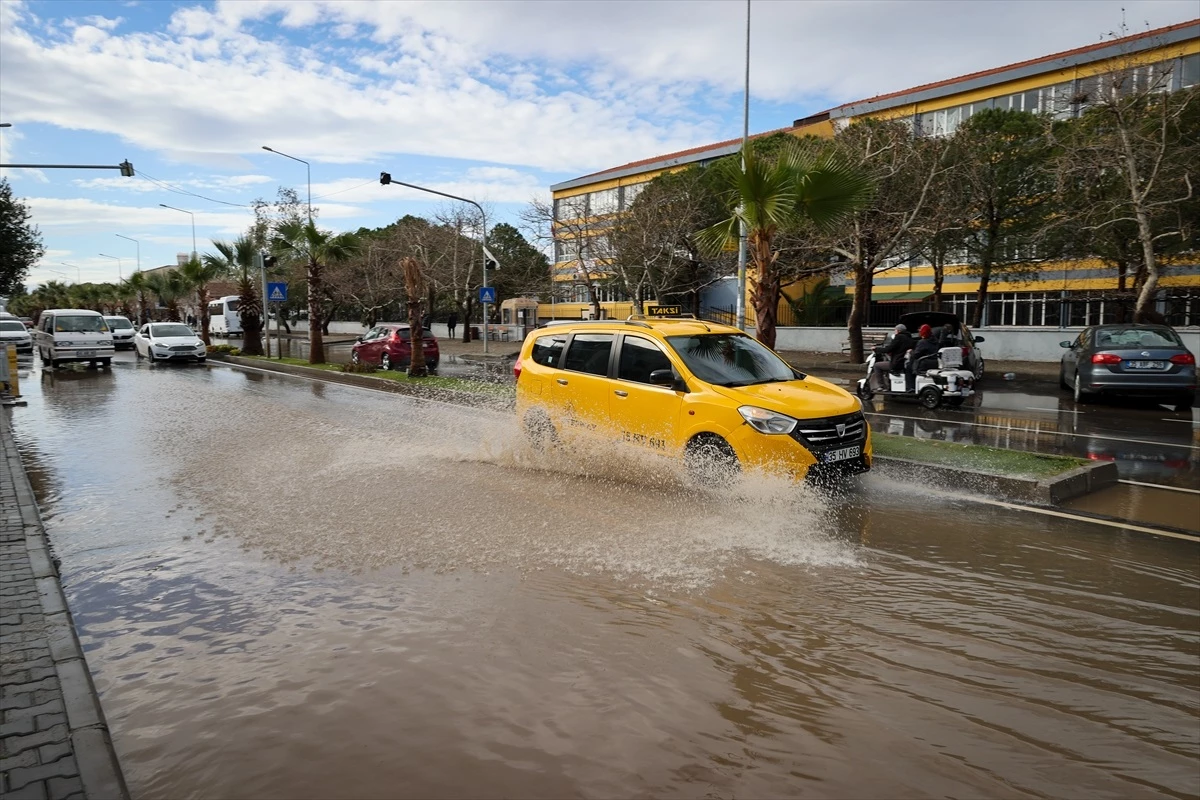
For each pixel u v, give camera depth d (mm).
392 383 18672
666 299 37625
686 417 7074
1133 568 5062
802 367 24453
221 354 32562
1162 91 19094
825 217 9828
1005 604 4430
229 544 5746
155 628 4219
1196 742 3012
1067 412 13367
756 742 3012
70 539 5977
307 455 9336
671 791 2697
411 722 3178
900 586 4719
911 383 13750
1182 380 13250
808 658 3746
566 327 8742
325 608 4434
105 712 3314
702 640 3945
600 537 5754
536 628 4102
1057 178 19219
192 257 37594
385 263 44000
